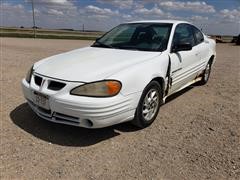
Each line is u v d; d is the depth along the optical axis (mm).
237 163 2975
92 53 4141
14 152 3066
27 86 3662
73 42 27828
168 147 3295
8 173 2670
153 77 3725
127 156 3061
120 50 4262
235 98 5512
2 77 6812
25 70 7887
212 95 5699
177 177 2682
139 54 3996
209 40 6379
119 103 3209
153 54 4043
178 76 4645
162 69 3973
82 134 3594
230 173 2783
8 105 4625
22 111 4359
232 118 4348
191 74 5293
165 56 4133
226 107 4910
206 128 3910
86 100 3051
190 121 4168
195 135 3660
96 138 3496
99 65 3508
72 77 3230
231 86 6562
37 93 3420
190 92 5891
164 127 3908
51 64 3754
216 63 10891
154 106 3953
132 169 2799
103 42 4820
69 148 3213
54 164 2855
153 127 3898
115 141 3428
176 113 4512
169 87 4363
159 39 4441
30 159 2938
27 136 3477
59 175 2662
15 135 3494
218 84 6750
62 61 3818
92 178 2629
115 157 3031
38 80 3535
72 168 2789
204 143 3428
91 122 3141
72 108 3098
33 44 21750
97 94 3096
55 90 3254
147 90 3676
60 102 3152
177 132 3746
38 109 3533
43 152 3096
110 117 3174
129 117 3465
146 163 2920
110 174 2701
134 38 4613
